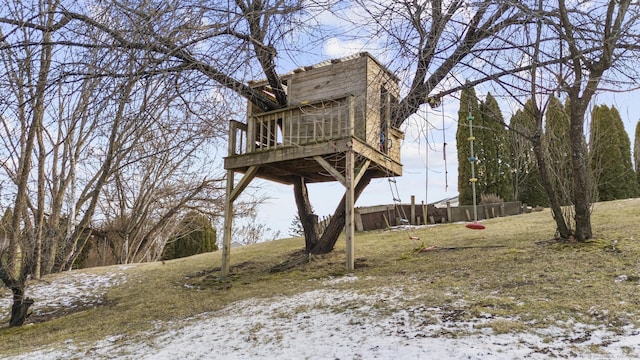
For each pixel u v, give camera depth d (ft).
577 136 22.63
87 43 10.00
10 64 10.66
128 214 57.67
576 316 12.92
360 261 28.09
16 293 23.18
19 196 24.43
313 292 20.59
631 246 20.74
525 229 31.89
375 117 27.71
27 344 18.56
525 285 16.99
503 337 11.71
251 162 28.76
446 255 25.84
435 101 14.87
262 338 14.12
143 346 15.21
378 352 11.45
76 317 23.67
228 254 30.53
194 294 25.77
